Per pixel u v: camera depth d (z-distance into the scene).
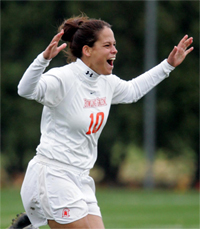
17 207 45.31
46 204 16.30
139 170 90.62
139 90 18.62
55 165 16.31
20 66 90.94
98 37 16.39
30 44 92.31
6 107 90.94
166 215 40.06
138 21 88.94
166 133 89.88
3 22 92.38
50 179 16.25
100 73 16.66
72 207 16.00
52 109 16.19
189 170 91.25
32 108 90.00
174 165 91.19
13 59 93.38
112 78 17.69
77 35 16.64
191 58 89.38
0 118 91.19
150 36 78.19
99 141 89.69
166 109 87.12
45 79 15.54
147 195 60.72
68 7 88.75
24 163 90.81
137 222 35.56
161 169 90.56
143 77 18.80
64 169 16.28
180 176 90.81
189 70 88.69
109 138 89.00
